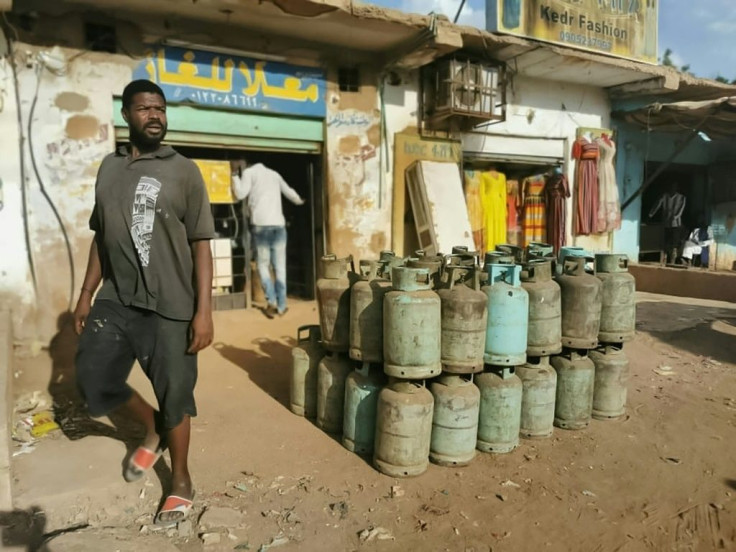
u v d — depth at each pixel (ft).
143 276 8.37
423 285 10.54
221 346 18.04
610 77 30.04
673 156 32.58
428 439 10.72
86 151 18.16
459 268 11.00
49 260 17.69
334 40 22.20
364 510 9.51
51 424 11.67
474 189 28.25
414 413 10.34
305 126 22.88
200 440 11.50
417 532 9.05
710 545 9.45
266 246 21.24
